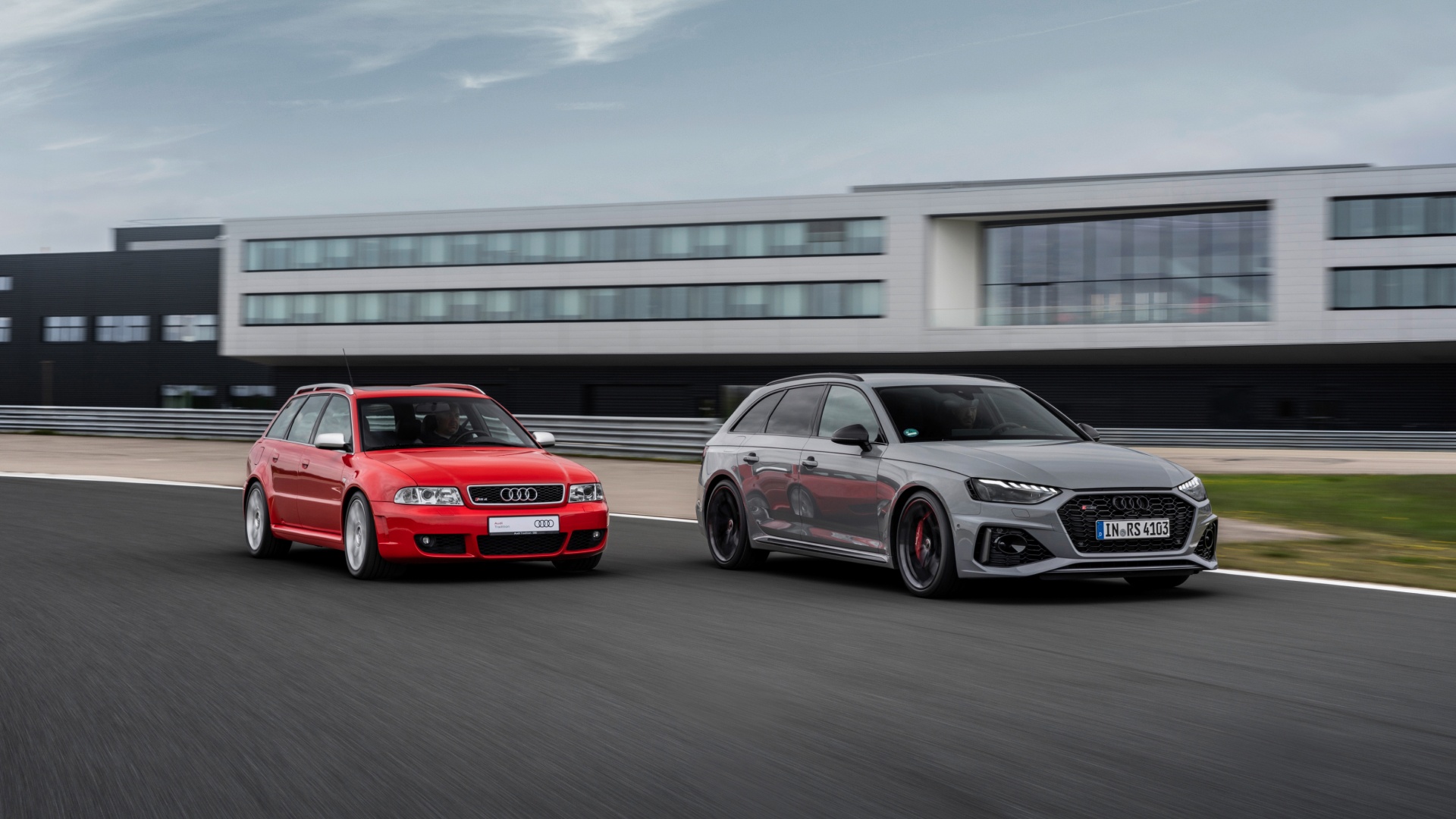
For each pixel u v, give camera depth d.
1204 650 5.96
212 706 4.88
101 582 8.57
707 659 5.80
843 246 57.97
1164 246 53.19
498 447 9.70
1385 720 4.52
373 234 65.75
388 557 8.70
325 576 9.05
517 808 3.58
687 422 24.86
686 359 62.03
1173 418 55.66
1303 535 12.15
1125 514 7.61
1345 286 50.72
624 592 8.17
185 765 4.04
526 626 6.79
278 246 67.31
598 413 64.62
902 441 8.38
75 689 5.20
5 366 78.94
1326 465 27.84
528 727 4.51
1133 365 56.12
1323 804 3.55
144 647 6.16
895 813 3.51
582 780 3.85
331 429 9.80
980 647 6.08
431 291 64.88
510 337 63.50
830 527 8.72
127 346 76.94
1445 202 49.88
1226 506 16.28
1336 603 7.57
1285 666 5.56
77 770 4.00
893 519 8.18
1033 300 55.28
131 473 21.55
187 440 32.47
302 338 66.94
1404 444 40.38
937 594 7.82
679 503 16.28
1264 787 3.71
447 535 8.66
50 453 27.25
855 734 4.38
